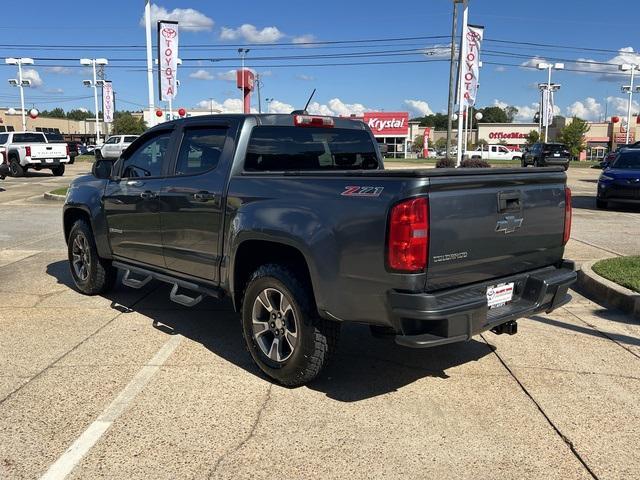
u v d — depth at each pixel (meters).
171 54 19.86
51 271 8.01
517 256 4.15
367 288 3.63
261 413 3.85
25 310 6.13
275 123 4.93
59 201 17.06
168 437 3.53
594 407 3.96
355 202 3.67
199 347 5.07
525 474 3.17
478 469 3.22
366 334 5.50
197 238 4.90
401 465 3.25
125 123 87.94
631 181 14.78
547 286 4.16
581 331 5.55
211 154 4.89
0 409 3.86
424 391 4.21
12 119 89.44
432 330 3.58
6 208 15.37
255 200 4.34
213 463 3.26
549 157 40.09
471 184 3.69
